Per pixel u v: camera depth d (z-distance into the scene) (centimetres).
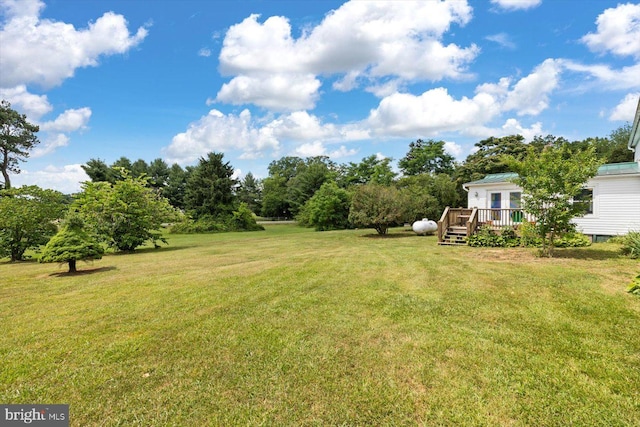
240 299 514
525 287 526
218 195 3078
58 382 279
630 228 1081
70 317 447
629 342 329
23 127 3416
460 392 254
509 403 240
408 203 1681
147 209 1503
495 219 1227
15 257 1271
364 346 336
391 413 233
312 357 315
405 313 429
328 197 2705
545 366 289
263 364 304
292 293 540
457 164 4003
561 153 805
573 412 229
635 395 246
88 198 1366
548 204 809
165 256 1159
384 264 788
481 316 409
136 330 393
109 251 1409
